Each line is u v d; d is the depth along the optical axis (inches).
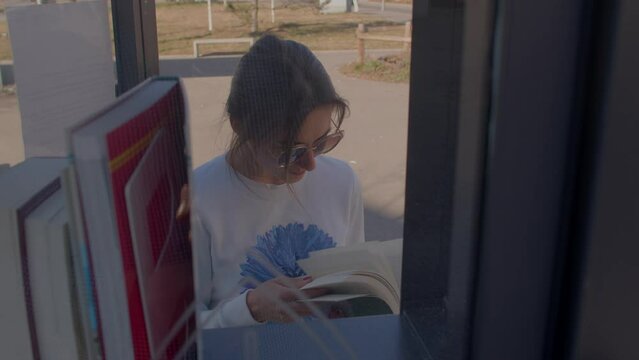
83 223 18.6
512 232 21.8
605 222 21.6
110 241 18.6
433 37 26.3
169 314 22.7
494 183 21.3
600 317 22.4
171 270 23.0
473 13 20.9
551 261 22.2
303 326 30.7
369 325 31.1
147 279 20.2
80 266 19.5
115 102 21.4
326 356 29.1
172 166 23.3
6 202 20.6
